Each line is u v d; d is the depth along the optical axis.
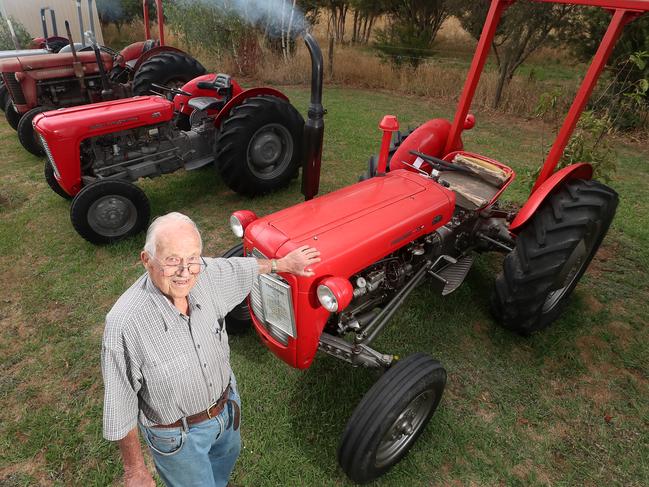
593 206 2.84
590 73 2.77
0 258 4.03
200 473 1.77
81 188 4.31
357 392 2.77
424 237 2.86
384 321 2.64
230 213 4.84
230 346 3.08
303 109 8.69
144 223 4.29
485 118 8.71
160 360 1.46
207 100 5.14
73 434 2.53
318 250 2.13
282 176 5.14
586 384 2.92
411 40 11.19
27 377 2.89
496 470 2.39
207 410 1.67
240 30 10.59
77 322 3.33
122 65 6.60
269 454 2.42
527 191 5.35
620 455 2.49
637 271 4.03
